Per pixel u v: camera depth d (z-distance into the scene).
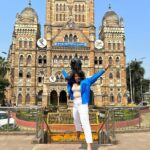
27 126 30.75
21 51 87.81
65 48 88.50
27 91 86.00
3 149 13.39
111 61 90.81
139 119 26.12
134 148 13.27
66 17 95.69
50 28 90.62
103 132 16.55
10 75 93.81
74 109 10.85
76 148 12.19
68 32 90.31
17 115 36.22
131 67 107.88
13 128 21.81
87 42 90.25
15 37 91.06
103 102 87.62
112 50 91.12
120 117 28.78
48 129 16.47
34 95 85.81
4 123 24.84
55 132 16.23
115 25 92.75
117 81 89.50
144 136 18.39
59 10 95.94
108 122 15.68
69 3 96.25
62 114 19.14
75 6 96.25
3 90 77.44
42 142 15.64
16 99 84.38
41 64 88.50
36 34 89.62
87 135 10.19
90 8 95.56
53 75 86.75
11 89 89.25
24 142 15.34
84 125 10.28
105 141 16.11
